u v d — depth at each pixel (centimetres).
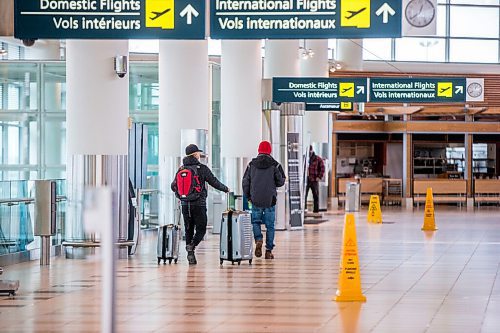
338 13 1858
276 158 3622
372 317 1500
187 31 1850
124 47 2450
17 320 1469
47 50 4684
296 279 2022
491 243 2995
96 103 2431
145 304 1642
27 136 3756
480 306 1623
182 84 3247
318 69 4819
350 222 1700
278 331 1366
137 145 2953
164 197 3269
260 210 2477
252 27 1858
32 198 2386
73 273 2108
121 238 2478
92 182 2436
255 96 3588
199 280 2000
